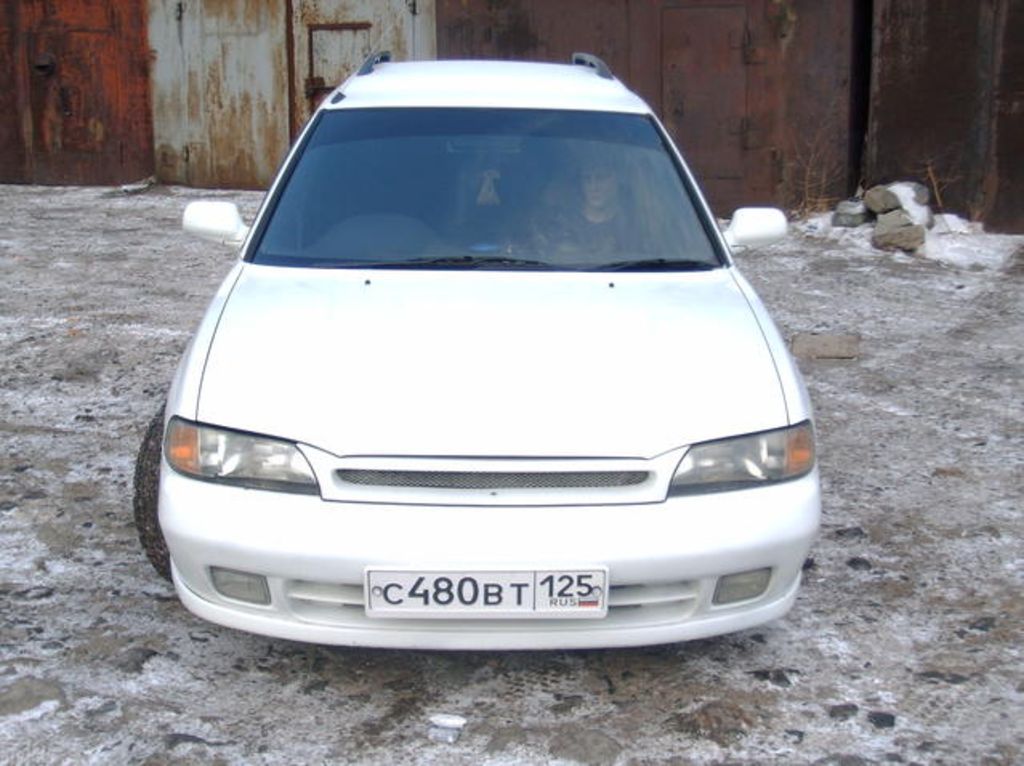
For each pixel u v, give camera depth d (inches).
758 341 134.3
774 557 119.6
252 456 117.0
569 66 203.5
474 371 123.3
